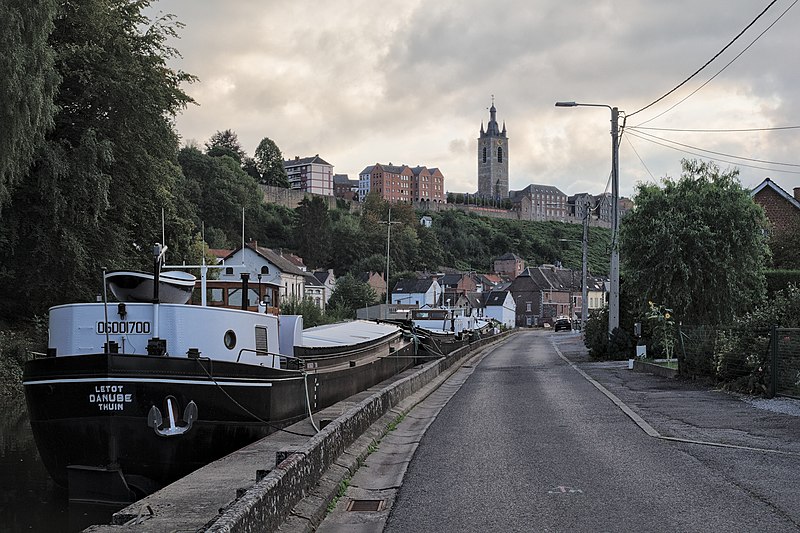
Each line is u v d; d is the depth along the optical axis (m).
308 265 132.25
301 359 18.45
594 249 185.88
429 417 17.42
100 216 36.81
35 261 34.62
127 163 38.56
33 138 29.97
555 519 8.05
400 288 126.19
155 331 14.19
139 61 38.94
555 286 147.75
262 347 16.78
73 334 14.31
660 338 30.58
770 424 14.30
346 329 29.41
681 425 14.53
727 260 29.48
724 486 9.37
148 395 13.34
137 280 15.20
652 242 29.95
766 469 10.36
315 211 136.12
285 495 7.54
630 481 9.80
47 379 13.35
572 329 97.31
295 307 62.38
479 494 9.32
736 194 30.12
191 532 7.48
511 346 59.97
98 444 13.25
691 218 29.91
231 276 21.50
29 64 27.80
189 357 13.91
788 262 46.44
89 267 36.62
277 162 186.88
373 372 26.39
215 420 14.20
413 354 35.84
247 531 6.06
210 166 130.38
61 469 13.70
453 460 11.63
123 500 13.30
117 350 14.06
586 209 64.75
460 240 187.50
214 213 125.94
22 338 32.97
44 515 12.33
